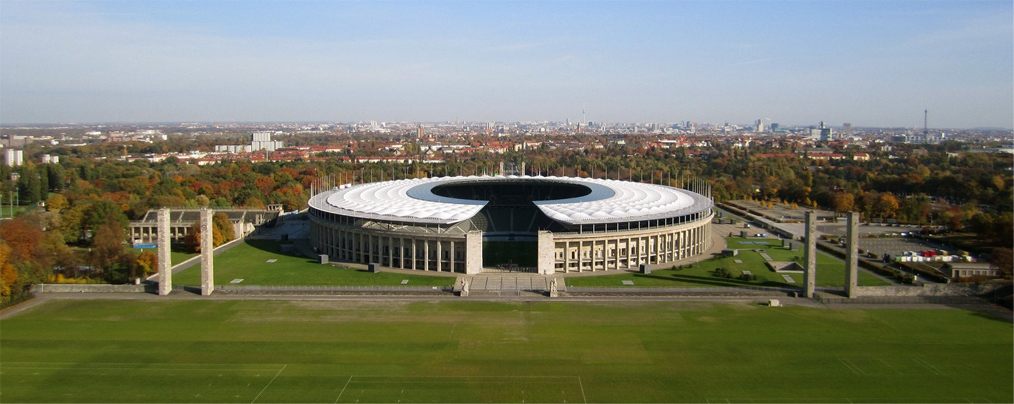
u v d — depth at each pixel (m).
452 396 130.75
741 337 164.75
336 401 128.50
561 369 144.00
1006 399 130.50
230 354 152.12
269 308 187.88
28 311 184.38
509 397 130.50
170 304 191.50
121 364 146.25
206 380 137.88
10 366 145.00
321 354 152.00
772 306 191.25
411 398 129.88
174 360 148.50
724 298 199.75
